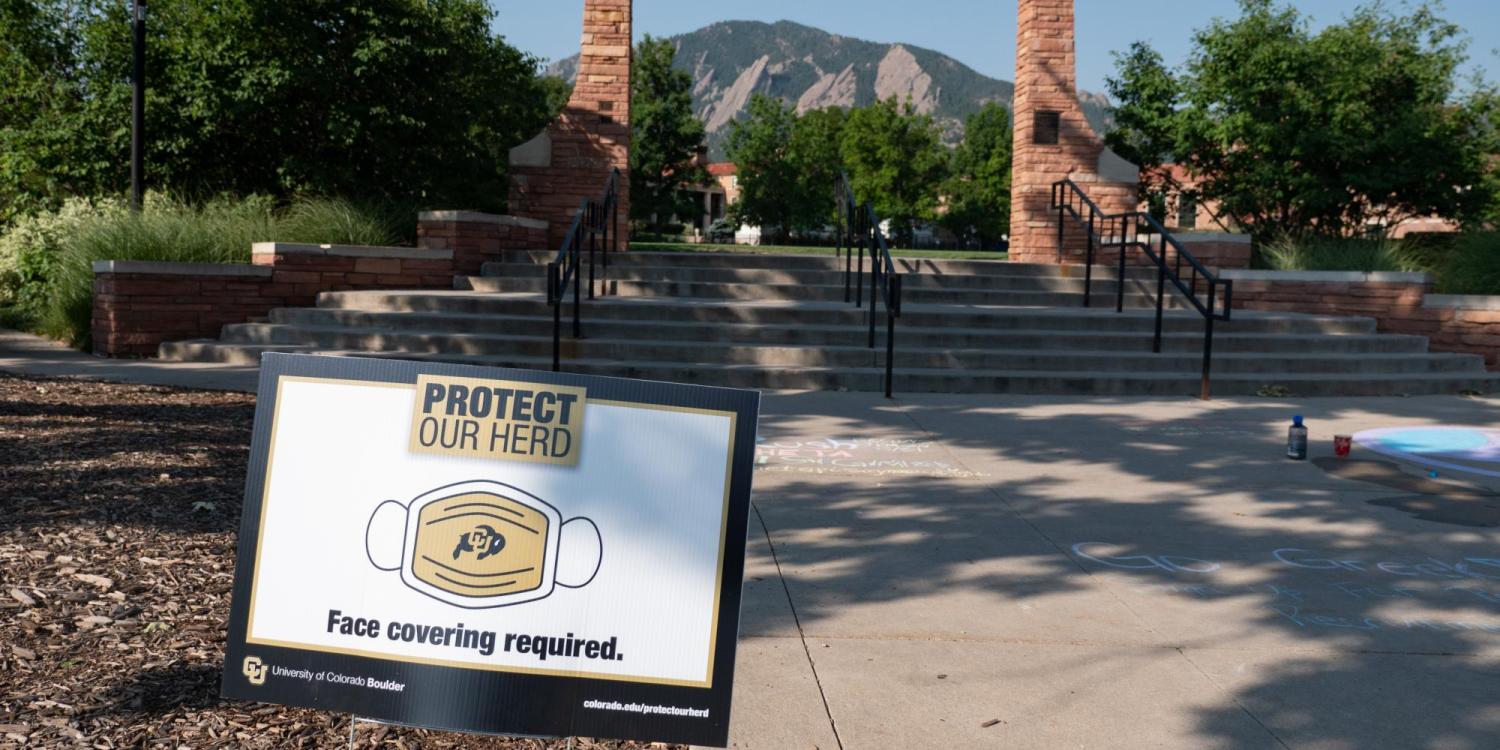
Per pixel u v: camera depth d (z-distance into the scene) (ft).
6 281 51.21
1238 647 12.55
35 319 46.37
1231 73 57.47
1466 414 30.40
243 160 56.49
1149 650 12.41
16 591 12.84
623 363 33.32
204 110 50.75
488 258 44.75
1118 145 64.44
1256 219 59.57
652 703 7.75
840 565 15.56
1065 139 50.47
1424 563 16.10
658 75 168.14
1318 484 21.29
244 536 7.96
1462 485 21.30
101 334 37.19
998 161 190.19
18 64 57.31
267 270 39.19
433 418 7.92
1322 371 35.83
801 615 13.41
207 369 33.73
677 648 7.78
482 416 7.89
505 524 7.82
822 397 31.37
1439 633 13.12
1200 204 62.44
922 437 25.53
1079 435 26.16
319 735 9.73
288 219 45.03
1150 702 10.96
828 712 10.57
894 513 18.57
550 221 49.39
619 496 7.82
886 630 12.91
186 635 11.86
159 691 10.43
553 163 49.26
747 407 7.93
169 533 15.57
